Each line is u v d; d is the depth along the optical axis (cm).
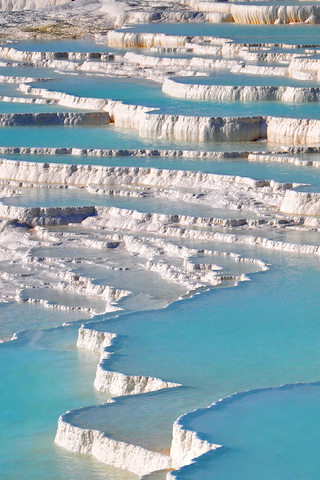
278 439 1493
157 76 6312
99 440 1712
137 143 4666
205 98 5350
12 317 3000
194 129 4666
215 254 3212
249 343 2164
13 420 1947
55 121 5334
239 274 2938
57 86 6144
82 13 9681
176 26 8206
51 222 3856
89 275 3262
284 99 5194
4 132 5119
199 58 6488
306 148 4288
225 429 1538
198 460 1414
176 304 2552
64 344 2525
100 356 2362
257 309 2458
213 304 2530
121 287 3078
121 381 2002
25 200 4034
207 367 2009
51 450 1775
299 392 1733
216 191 3841
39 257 3516
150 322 2394
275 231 3372
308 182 3691
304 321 2330
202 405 1777
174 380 1939
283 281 2747
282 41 6781
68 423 1783
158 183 4062
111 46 7850
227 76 5869
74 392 2089
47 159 4466
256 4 8312
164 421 1741
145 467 1614
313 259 3025
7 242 3750
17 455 1761
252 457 1421
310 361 2014
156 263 3241
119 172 4169
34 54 7388
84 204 3916
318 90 5100
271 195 3669
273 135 4581
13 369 2289
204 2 8750
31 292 3228
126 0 9706
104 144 4669
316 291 2625
